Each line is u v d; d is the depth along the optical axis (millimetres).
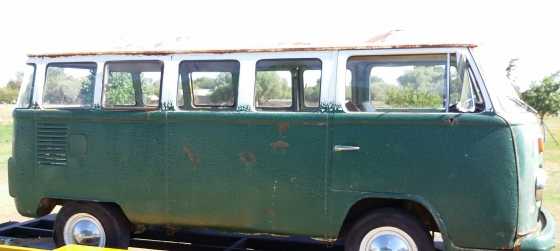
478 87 4074
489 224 4020
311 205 4441
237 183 4621
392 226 4359
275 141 4512
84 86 5066
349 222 4609
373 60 4367
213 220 4730
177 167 4777
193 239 5715
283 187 4500
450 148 4090
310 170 4426
